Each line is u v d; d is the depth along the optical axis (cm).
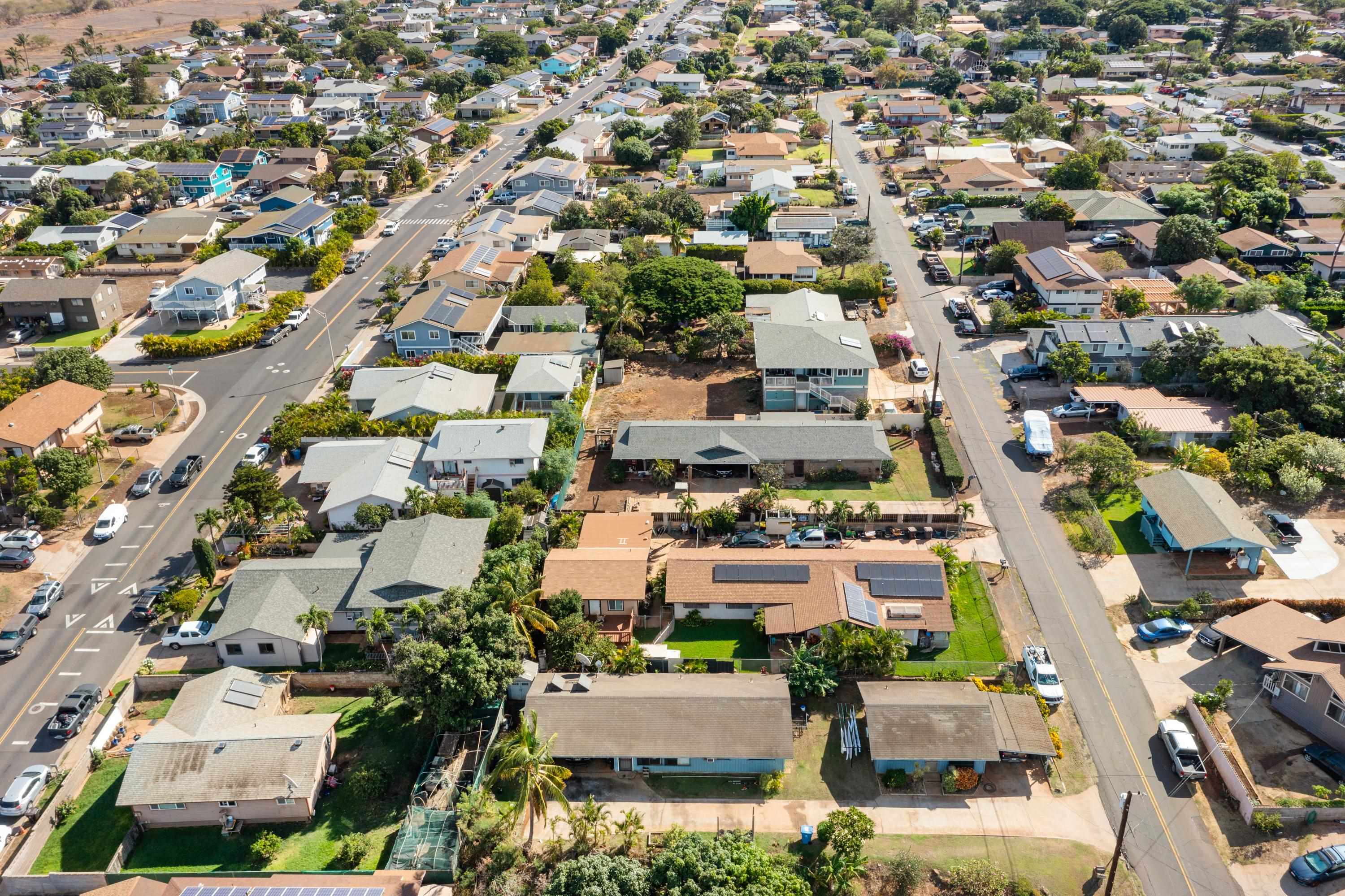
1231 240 14600
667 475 9250
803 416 10125
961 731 6369
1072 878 5672
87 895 5403
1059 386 11006
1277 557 8219
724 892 5138
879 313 13075
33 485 9069
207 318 13288
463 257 13525
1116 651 7338
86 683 7206
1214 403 10131
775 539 8650
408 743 6662
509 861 5681
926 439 10175
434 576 7556
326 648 7531
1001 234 14488
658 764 6444
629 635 7469
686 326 12638
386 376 10812
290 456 9944
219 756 6100
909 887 5606
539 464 9388
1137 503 8988
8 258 14862
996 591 7969
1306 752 6391
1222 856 5797
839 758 6531
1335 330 12469
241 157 19888
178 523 9062
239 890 5378
